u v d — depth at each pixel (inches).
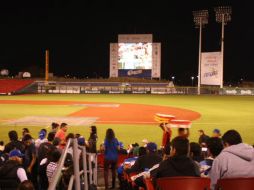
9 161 296.5
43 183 356.5
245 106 1676.9
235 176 236.5
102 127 1052.5
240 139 245.9
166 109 1537.9
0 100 1947.6
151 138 901.2
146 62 2952.8
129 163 386.6
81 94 2578.7
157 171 245.0
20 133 947.3
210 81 2586.1
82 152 241.0
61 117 1251.8
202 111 1471.5
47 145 418.6
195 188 224.2
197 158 340.5
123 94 2600.9
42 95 2431.1
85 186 237.6
